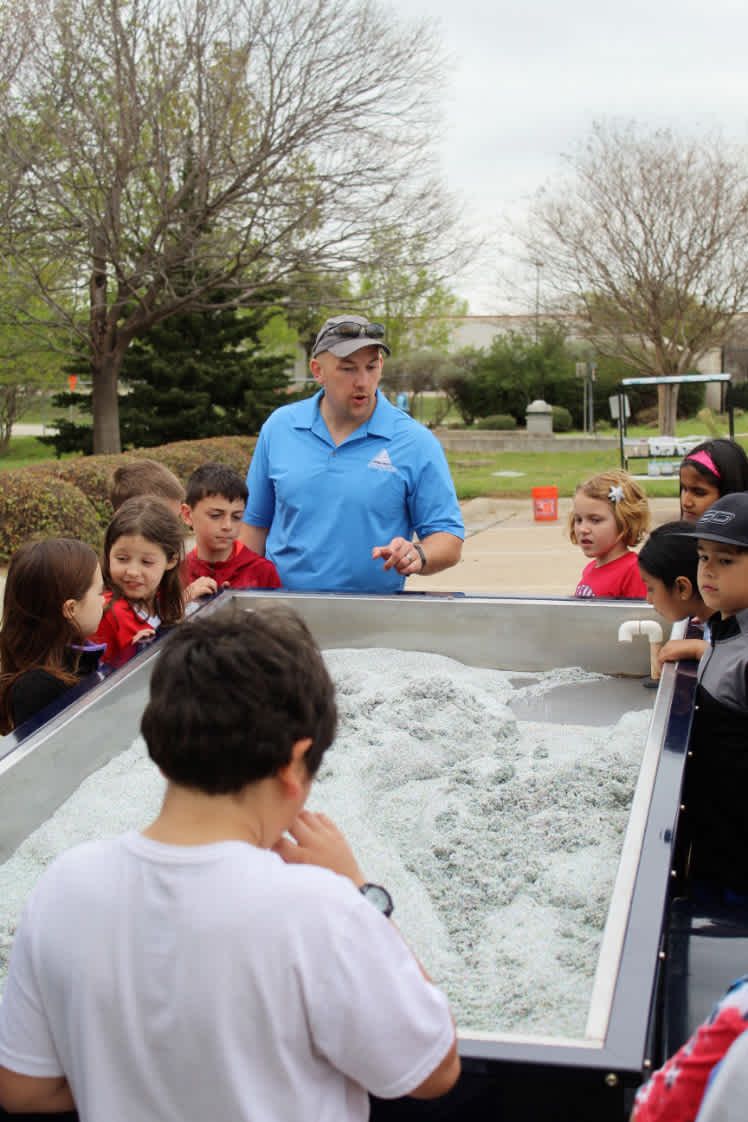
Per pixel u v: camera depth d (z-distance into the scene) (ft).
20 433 102.53
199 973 3.03
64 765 6.53
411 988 3.15
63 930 3.21
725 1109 2.92
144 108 41.60
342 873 3.82
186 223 44.93
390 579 10.82
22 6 39.99
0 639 8.00
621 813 6.02
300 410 11.00
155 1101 3.09
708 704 6.61
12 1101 3.34
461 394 106.01
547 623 9.26
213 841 3.25
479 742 7.43
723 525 6.44
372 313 58.49
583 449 76.79
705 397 86.28
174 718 3.26
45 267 45.24
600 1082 3.27
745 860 6.54
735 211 58.03
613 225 59.72
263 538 11.72
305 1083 3.10
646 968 3.65
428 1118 3.50
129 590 8.93
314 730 3.42
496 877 5.43
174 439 61.36
